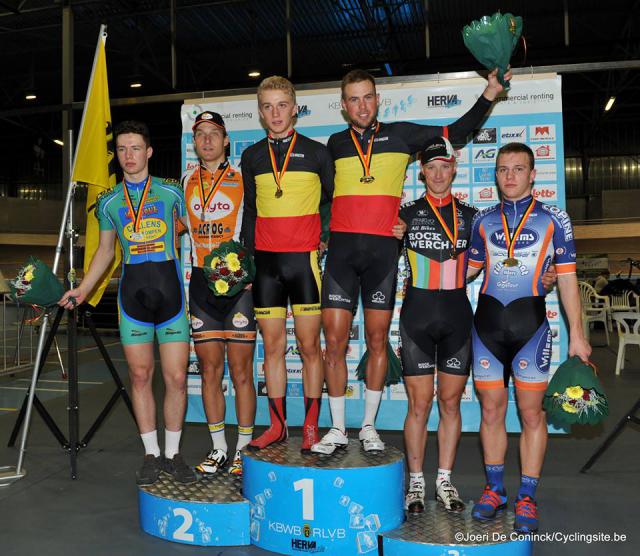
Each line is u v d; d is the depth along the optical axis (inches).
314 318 110.6
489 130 147.6
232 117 158.2
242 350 119.4
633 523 109.0
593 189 842.2
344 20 428.1
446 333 104.5
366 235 107.0
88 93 141.1
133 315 113.7
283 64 530.0
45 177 945.5
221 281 105.5
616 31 473.1
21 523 112.0
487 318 102.8
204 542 103.0
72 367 138.9
